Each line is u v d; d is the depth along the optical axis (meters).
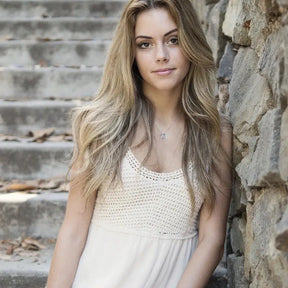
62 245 3.20
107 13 7.80
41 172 5.19
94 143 3.13
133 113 3.19
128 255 3.10
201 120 3.25
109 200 3.14
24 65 6.91
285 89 2.31
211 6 4.58
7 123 5.78
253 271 2.78
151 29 3.03
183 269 3.21
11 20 7.36
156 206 3.10
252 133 2.95
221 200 3.25
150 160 3.16
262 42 2.98
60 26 7.36
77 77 6.33
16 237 4.58
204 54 3.14
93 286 3.11
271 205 2.55
